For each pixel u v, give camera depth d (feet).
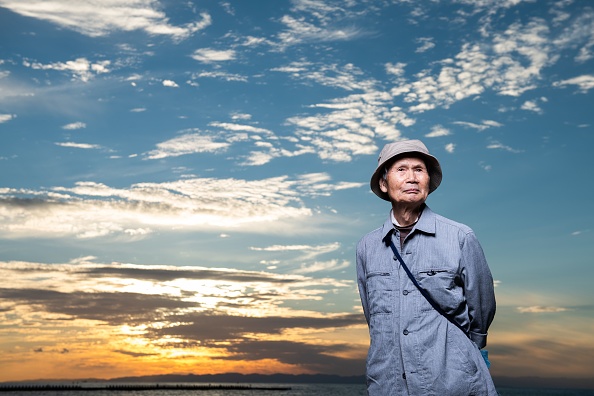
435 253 13.03
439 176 13.53
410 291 13.00
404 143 13.44
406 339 12.70
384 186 13.73
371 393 13.33
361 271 14.28
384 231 13.60
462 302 12.89
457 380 12.37
